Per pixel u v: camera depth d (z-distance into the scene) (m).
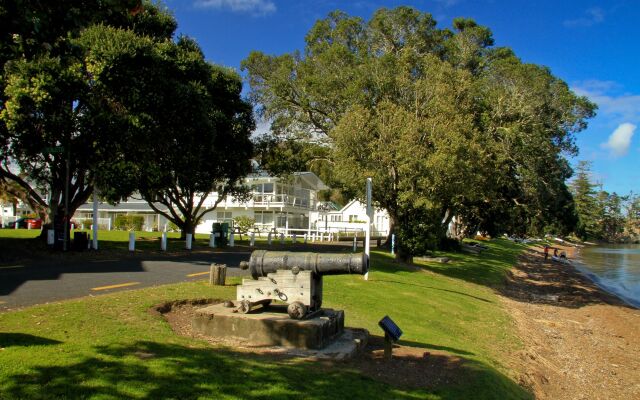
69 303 9.16
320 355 8.04
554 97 32.38
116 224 48.47
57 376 5.54
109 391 5.30
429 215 24.84
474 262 36.34
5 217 47.59
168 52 21.02
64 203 18.95
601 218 131.75
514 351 12.75
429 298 16.97
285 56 34.09
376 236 51.62
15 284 11.36
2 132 17.30
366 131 22.98
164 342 7.54
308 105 32.50
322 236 41.59
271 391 5.96
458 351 10.45
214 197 49.16
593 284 35.22
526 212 41.75
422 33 34.53
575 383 11.66
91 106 17.27
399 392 6.87
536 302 24.22
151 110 18.77
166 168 22.84
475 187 24.62
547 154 31.80
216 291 11.70
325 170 41.28
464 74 26.45
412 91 26.83
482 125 30.16
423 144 22.62
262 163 36.69
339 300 13.82
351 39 34.62
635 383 12.47
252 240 30.12
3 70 15.50
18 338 6.80
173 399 5.34
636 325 20.34
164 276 14.04
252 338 8.56
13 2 4.99
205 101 21.58
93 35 17.27
